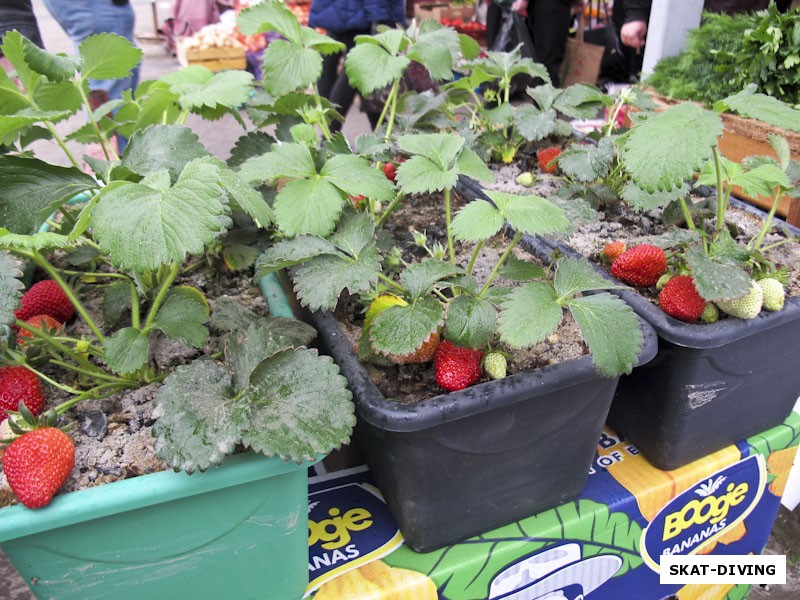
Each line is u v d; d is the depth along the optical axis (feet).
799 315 3.50
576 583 3.88
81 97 4.33
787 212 5.46
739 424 3.96
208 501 2.71
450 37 4.77
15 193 3.20
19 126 3.44
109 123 4.75
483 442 3.07
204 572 2.93
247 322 3.50
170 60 17.39
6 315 2.55
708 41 6.05
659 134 3.08
